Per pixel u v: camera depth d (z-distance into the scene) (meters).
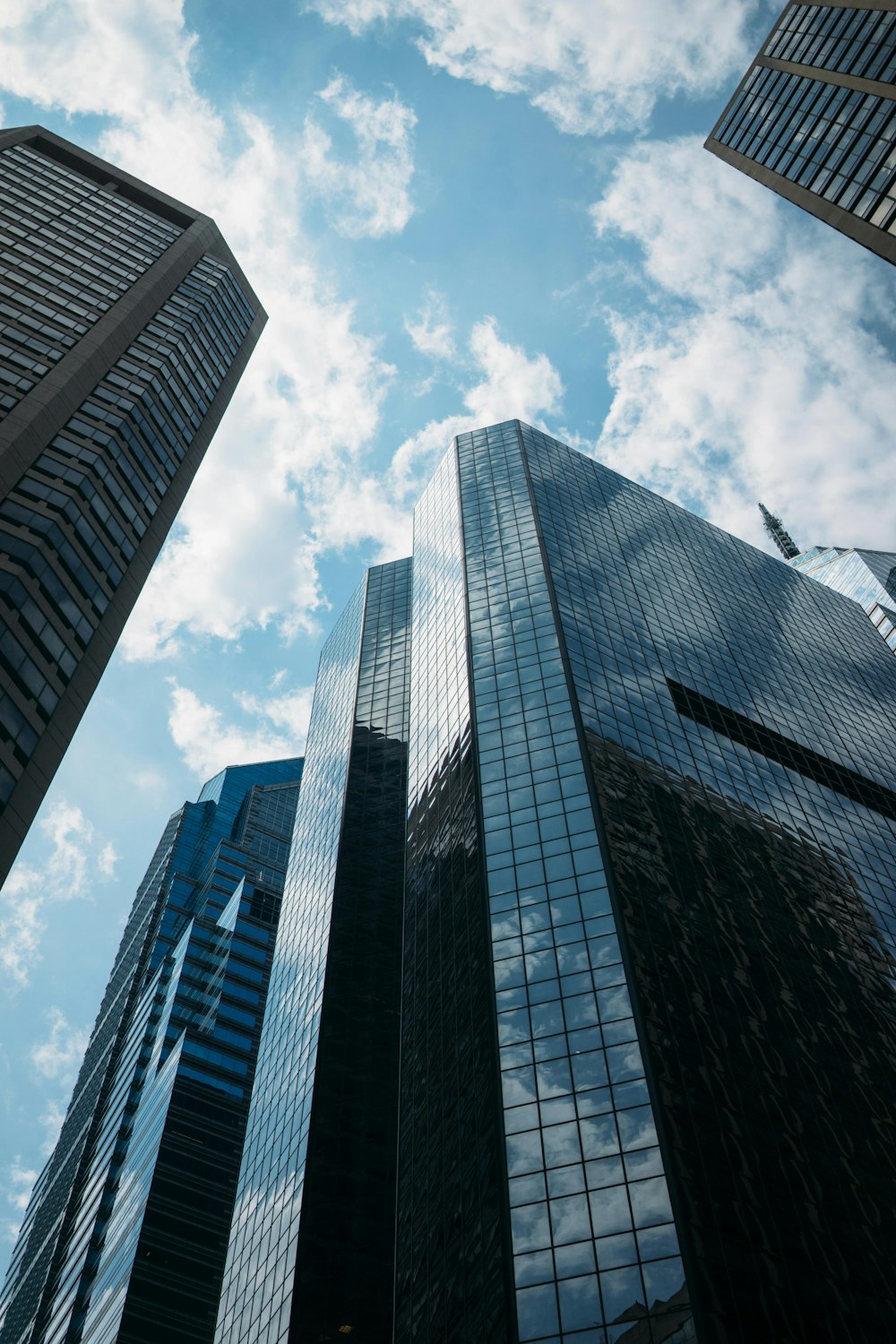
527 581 117.19
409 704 149.88
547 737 93.06
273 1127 104.69
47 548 64.25
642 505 158.38
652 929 75.25
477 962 75.94
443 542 136.50
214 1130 128.00
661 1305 51.44
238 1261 97.25
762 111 114.56
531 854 81.56
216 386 98.75
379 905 118.31
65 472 70.38
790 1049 72.94
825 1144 66.06
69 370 78.75
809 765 119.25
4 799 55.09
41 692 59.88
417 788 105.88
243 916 164.12
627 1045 65.06
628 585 130.38
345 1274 82.19
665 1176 57.00
